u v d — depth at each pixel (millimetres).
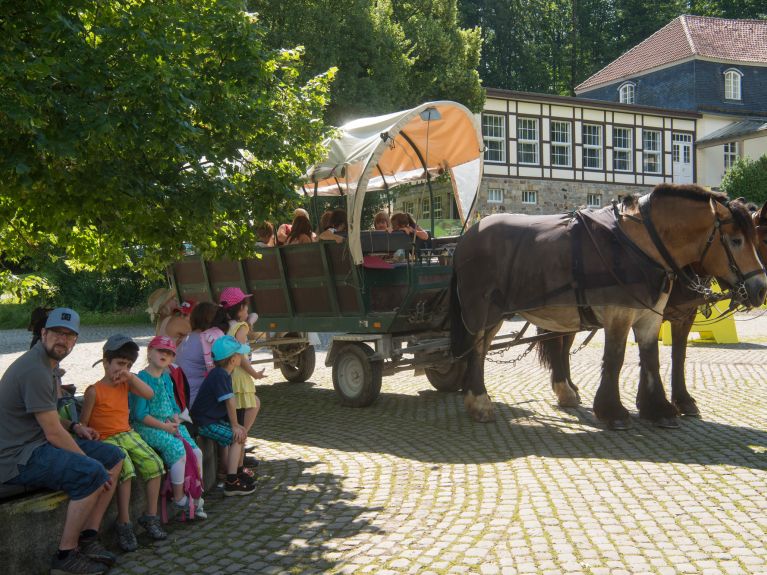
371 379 9594
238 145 6621
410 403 10062
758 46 41562
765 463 6379
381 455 7301
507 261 8453
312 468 6922
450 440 7801
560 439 7609
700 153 38844
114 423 5242
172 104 5637
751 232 7469
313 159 7438
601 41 57250
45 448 4590
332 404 10219
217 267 11508
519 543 4758
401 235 9727
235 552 4879
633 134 36844
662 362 12922
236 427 6129
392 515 5477
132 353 5207
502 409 9320
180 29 6055
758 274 7441
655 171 37500
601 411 7961
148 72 5559
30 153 5262
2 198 6738
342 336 9859
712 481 5926
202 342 6598
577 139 35375
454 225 16094
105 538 5008
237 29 6367
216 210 6430
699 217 7504
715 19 43375
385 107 23953
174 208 6332
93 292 26016
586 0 58344
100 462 4730
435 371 10867
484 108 33219
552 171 34844
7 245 8219
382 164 11570
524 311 8562
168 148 5738
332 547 4887
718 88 40094
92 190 5840
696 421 8156
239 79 6434
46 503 4617
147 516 5180
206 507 5871
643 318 7938
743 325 19281
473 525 5152
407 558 4609
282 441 8117
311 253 10047
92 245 8227
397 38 24609
